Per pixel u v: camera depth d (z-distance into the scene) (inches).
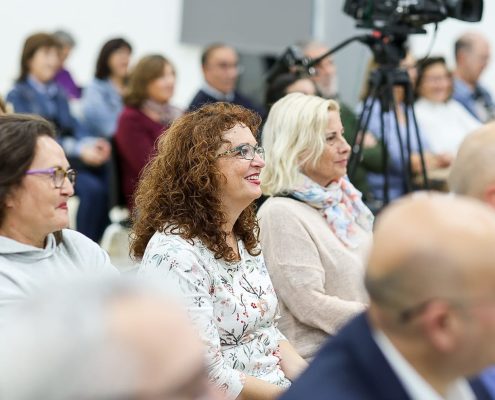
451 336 59.5
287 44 370.9
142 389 42.3
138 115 229.8
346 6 170.9
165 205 114.3
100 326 42.6
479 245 58.5
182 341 44.1
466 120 251.9
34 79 253.4
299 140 138.0
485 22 358.6
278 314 122.0
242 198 115.0
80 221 244.7
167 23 360.5
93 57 346.6
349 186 145.8
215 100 241.8
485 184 91.9
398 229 60.1
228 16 366.6
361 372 60.9
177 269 109.8
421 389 60.7
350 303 131.5
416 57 359.6
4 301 106.9
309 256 132.9
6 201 107.3
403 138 216.8
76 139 261.4
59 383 41.1
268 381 114.8
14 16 328.8
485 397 72.2
